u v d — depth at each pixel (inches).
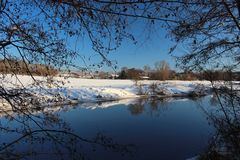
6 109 157.2
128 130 671.1
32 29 142.7
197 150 503.5
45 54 146.9
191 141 561.3
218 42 223.5
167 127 698.8
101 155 429.1
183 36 195.2
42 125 167.8
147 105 1197.1
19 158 163.9
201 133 613.6
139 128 693.9
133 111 999.6
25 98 156.9
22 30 140.9
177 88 1680.6
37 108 162.4
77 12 124.4
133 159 453.4
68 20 130.2
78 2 118.3
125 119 819.4
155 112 964.6
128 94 1587.1
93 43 134.8
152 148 522.0
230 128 223.9
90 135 602.5
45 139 164.6
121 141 567.2
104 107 1125.7
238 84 231.0
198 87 260.2
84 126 694.5
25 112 158.6
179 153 493.0
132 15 119.4
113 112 967.6
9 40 140.9
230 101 227.5
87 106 1153.4
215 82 232.7
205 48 225.0
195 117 821.2
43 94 164.1
